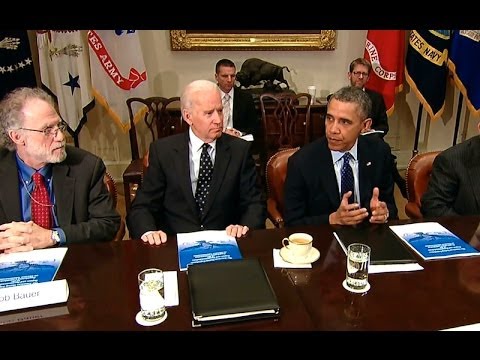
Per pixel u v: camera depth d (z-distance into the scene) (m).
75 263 1.32
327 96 4.11
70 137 4.07
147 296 1.05
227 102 3.61
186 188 1.85
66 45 3.61
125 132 3.88
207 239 1.47
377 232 1.51
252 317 1.04
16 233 1.42
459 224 1.59
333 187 1.85
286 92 3.79
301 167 1.87
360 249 1.22
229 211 1.89
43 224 1.61
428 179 2.11
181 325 1.02
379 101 3.67
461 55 3.79
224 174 1.85
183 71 4.04
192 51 3.97
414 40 3.86
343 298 1.12
